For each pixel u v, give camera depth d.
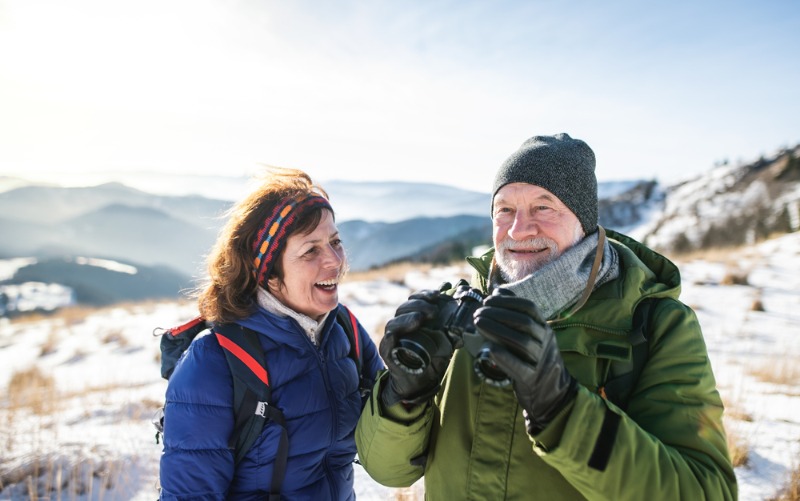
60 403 5.59
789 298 10.44
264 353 1.78
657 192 67.94
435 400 1.69
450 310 1.32
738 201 48.09
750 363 6.14
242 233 1.83
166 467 1.67
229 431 1.70
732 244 32.25
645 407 1.34
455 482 1.50
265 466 1.72
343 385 1.96
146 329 12.41
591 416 1.18
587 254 1.54
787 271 13.23
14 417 4.86
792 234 19.88
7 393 6.46
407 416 1.46
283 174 1.97
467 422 1.53
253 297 1.86
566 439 1.17
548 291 1.45
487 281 1.78
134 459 3.92
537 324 1.11
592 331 1.45
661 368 1.37
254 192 1.89
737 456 3.38
